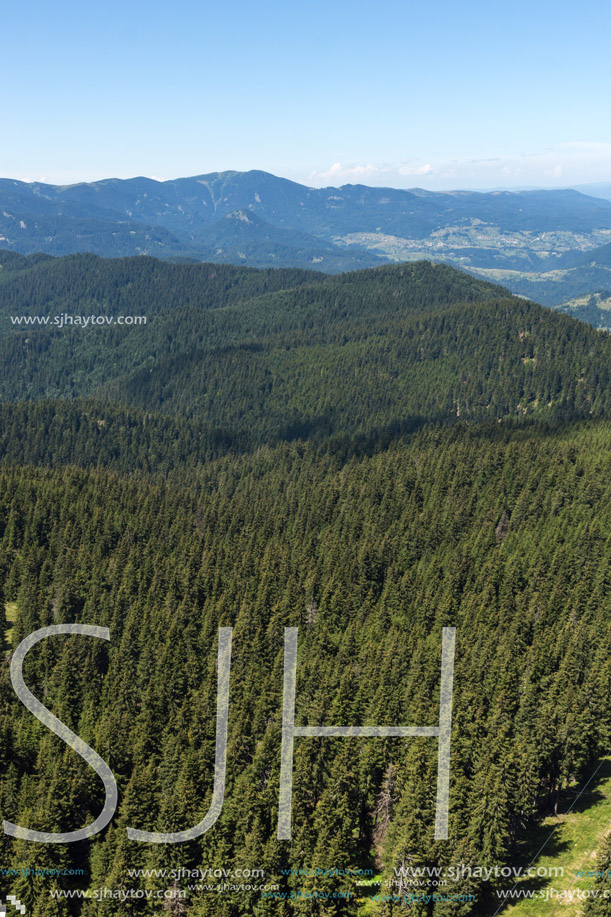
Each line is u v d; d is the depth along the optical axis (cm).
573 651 11925
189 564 16950
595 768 10788
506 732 10419
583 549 16312
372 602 16212
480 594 15412
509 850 9281
